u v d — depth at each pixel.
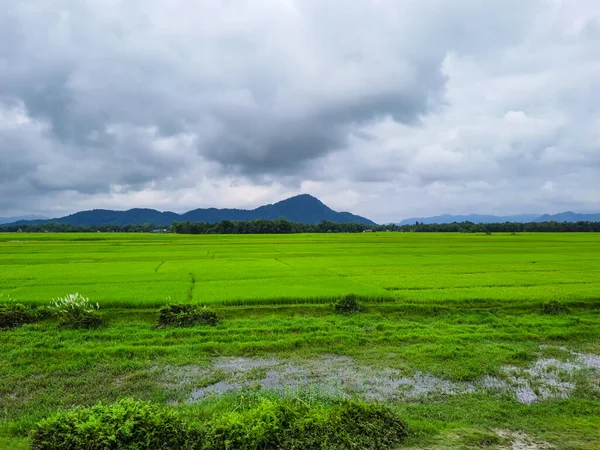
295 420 7.10
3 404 9.35
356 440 6.88
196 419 7.85
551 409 9.05
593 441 7.47
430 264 34.00
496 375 11.12
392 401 9.54
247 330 14.59
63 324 14.96
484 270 29.86
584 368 11.67
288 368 11.62
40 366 11.43
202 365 11.77
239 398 9.37
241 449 6.57
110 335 14.08
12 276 25.98
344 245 58.78
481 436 7.53
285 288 21.12
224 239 76.62
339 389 10.21
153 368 11.52
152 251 47.91
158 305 17.55
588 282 24.30
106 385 10.42
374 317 16.55
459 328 15.19
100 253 44.91
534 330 15.01
